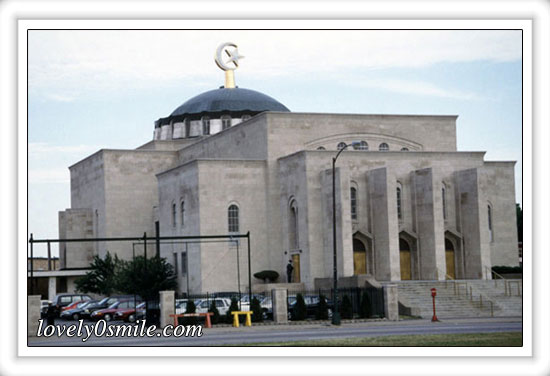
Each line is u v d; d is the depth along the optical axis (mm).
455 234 76875
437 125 85812
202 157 93500
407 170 77000
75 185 105812
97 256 89062
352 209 75188
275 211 79750
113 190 94438
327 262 73188
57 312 72438
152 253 95062
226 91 105500
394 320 57750
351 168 75438
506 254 80875
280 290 56594
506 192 81188
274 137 80250
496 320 56938
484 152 79688
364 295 59656
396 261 72062
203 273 77125
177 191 83312
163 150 98188
